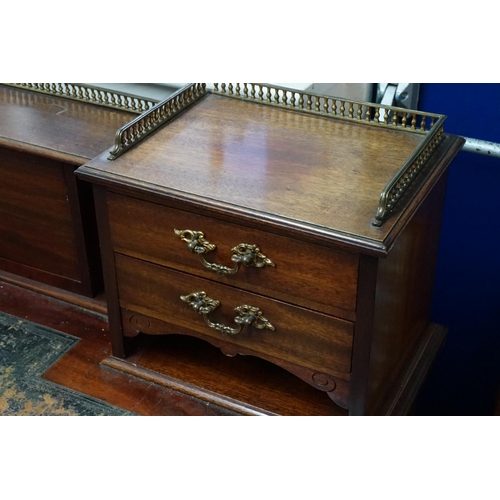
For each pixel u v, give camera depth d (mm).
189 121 1266
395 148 1167
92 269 1379
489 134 1529
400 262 1087
